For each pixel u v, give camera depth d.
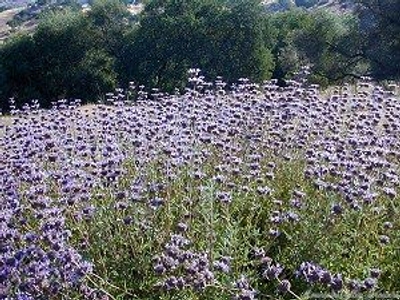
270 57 31.56
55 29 32.88
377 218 4.09
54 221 3.77
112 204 4.25
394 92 8.42
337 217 3.91
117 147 5.57
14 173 5.29
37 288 3.24
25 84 33.28
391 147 5.66
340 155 5.15
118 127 6.52
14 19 95.44
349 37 26.27
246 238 3.77
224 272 3.36
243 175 4.86
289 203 4.37
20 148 6.12
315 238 3.80
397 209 4.21
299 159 5.38
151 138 5.74
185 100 7.56
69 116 8.30
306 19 30.84
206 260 3.30
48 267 3.35
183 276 3.41
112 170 4.68
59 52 33.00
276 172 5.11
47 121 7.83
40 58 32.94
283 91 8.30
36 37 33.03
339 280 3.13
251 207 4.32
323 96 9.55
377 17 26.00
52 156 5.21
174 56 31.88
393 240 3.91
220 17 31.45
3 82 32.41
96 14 34.12
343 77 26.22
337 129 6.23
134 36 33.16
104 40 34.00
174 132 5.94
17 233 3.73
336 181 4.70
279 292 3.47
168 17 31.81
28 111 8.81
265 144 5.70
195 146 5.49
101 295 3.44
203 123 6.22
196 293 3.34
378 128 6.70
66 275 3.29
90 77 32.69
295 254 3.79
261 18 31.97
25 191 4.68
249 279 3.39
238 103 7.38
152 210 4.13
